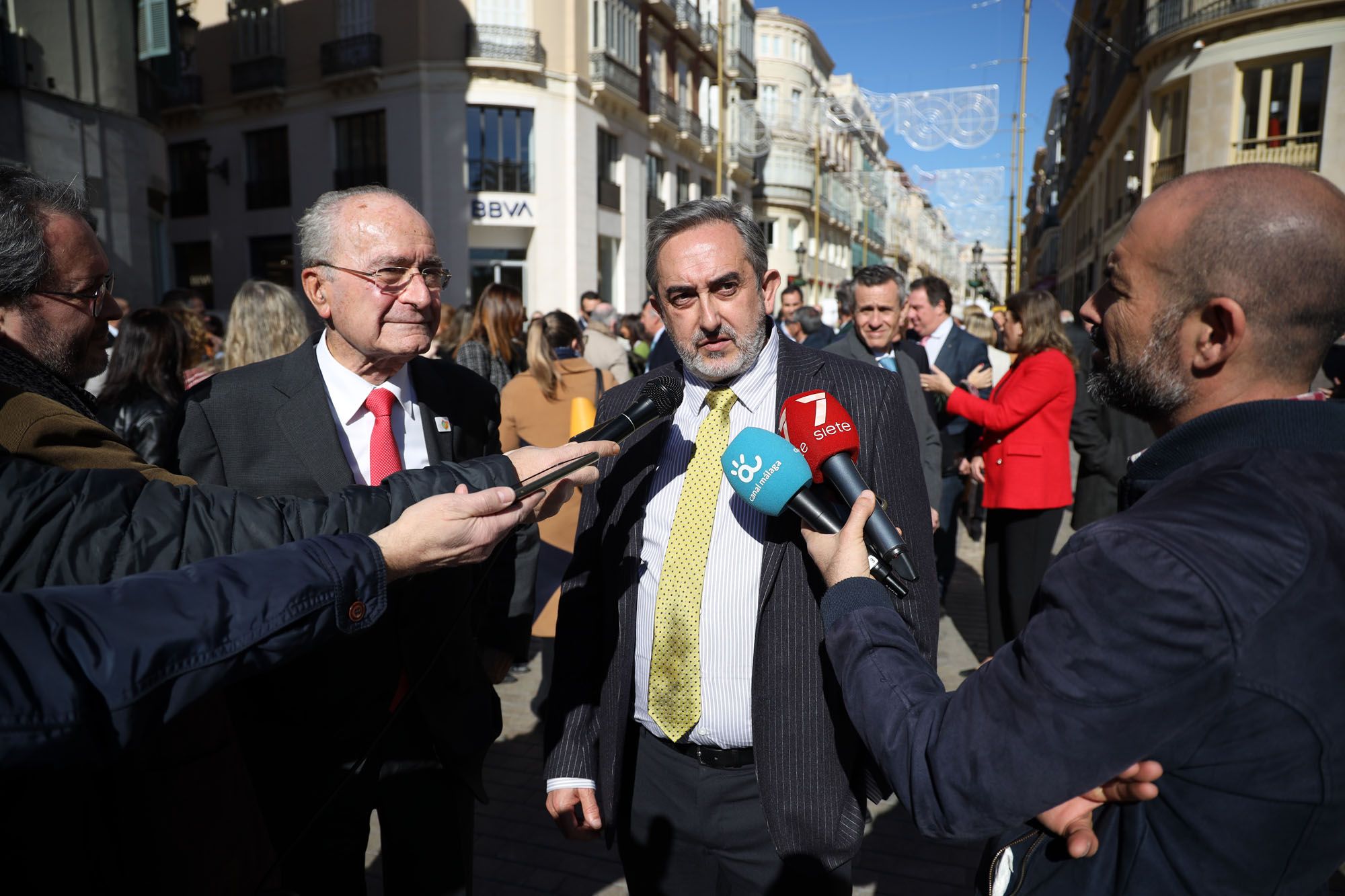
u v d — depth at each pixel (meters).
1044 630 0.95
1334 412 0.96
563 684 1.94
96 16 10.76
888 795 1.69
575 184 20.95
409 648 1.84
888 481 1.74
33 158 9.93
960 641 5.15
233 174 22.45
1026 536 3.91
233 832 1.35
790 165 39.34
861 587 1.28
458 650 1.95
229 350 3.38
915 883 2.89
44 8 10.07
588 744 1.91
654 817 1.84
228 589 1.04
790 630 1.68
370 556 1.16
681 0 26.81
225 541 1.23
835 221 44.34
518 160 20.48
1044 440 3.84
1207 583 0.86
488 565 1.80
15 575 1.08
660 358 4.97
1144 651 0.88
